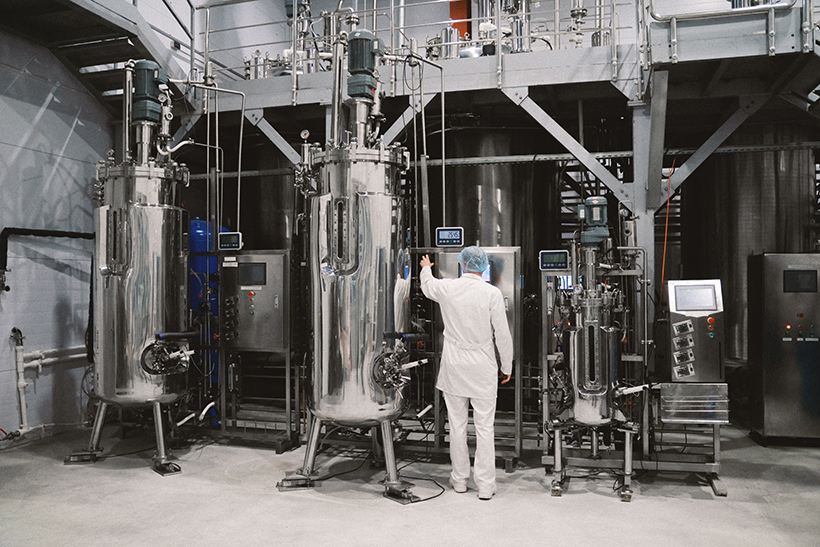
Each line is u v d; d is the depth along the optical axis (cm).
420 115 574
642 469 410
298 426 502
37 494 384
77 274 571
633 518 342
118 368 439
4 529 327
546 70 497
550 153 638
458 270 445
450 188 589
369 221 378
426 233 459
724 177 606
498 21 505
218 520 340
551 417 450
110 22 497
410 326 412
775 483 401
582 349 378
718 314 382
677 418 381
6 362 497
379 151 379
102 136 605
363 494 385
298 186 418
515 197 574
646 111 479
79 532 323
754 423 508
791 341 480
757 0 464
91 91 587
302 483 397
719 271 612
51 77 545
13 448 491
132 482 408
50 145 543
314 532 323
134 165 444
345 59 440
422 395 493
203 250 569
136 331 438
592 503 367
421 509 358
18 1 465
